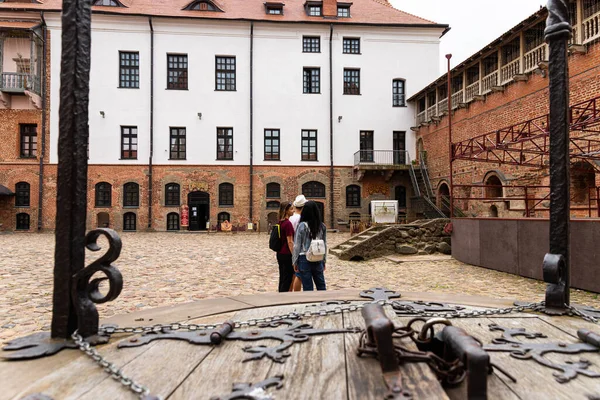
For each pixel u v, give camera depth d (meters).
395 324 1.76
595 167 13.22
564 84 2.23
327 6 29.06
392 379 1.24
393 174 28.17
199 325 1.95
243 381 1.34
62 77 1.77
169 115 26.75
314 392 1.23
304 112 27.92
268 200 27.38
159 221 26.34
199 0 28.12
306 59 28.02
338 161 28.05
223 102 27.25
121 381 1.33
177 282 8.20
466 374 1.25
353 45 28.69
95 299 1.76
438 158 25.50
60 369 1.46
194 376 1.39
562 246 2.23
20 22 25.16
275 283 8.15
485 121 20.47
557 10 2.26
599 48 13.74
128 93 26.44
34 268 10.08
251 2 30.58
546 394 1.27
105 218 26.00
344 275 9.30
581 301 6.29
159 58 26.73
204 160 26.94
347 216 27.89
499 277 8.78
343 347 1.64
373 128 28.42
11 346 1.65
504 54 19.81
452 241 11.81
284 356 1.55
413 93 28.62
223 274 9.30
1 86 24.95
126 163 26.17
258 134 27.52
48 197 25.58
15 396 1.26
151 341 1.77
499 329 1.92
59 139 1.75
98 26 26.34
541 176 15.27
